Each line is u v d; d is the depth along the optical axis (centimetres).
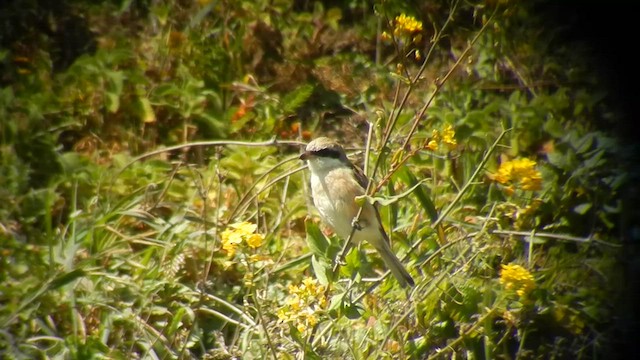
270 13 1375
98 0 1364
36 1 1334
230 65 1306
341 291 920
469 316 864
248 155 1149
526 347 899
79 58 1230
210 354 901
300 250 1048
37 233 1017
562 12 1313
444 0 1395
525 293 786
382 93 1306
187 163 1161
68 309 924
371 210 952
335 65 1338
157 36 1332
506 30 1282
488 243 895
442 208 1037
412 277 934
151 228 1062
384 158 984
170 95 1238
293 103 1241
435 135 835
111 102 1195
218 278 990
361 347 848
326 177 982
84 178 1098
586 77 1258
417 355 854
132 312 930
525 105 1191
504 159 1100
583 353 909
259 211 1056
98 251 988
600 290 923
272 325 891
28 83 1213
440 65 1344
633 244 988
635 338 912
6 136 1114
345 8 1468
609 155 1062
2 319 884
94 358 861
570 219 993
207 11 1329
